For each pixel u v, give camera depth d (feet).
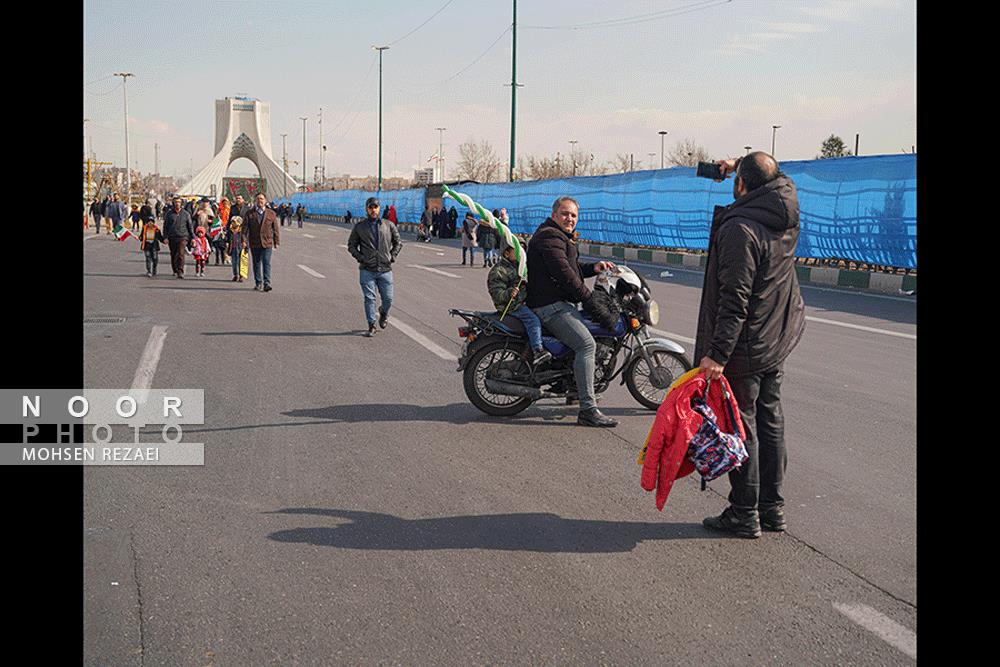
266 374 29.04
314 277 66.74
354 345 35.17
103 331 37.70
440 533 15.39
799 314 15.43
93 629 11.70
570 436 21.94
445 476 18.60
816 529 15.72
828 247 63.21
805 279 65.46
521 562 14.17
